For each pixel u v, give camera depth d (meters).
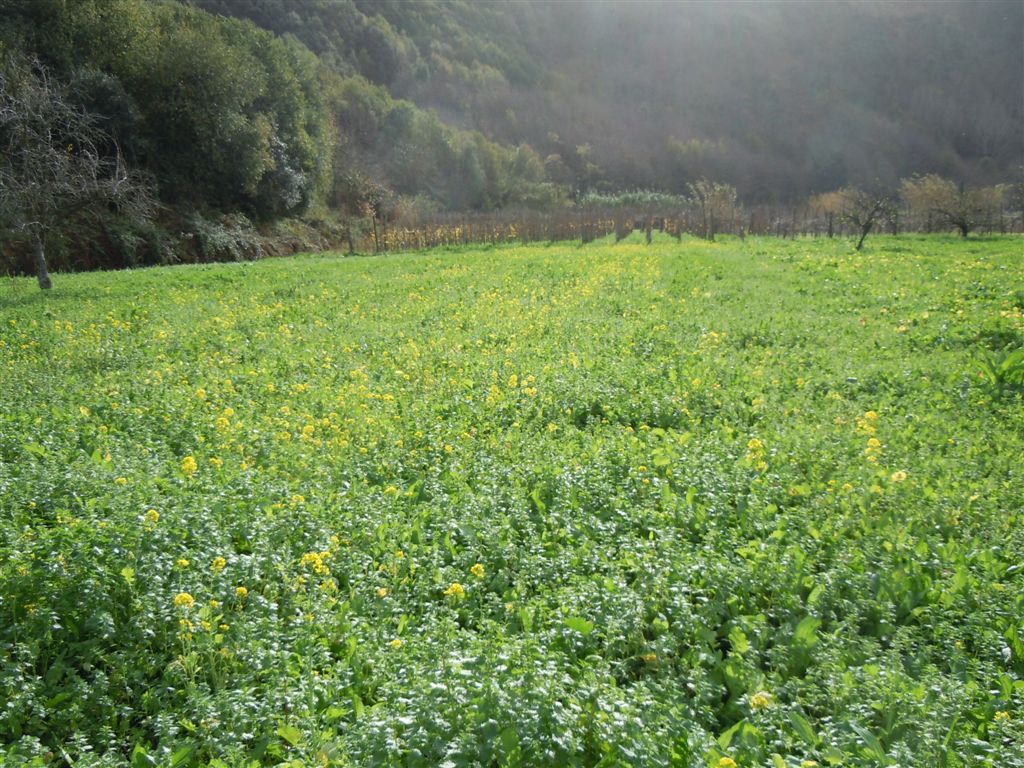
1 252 28.92
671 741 3.49
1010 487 6.21
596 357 11.05
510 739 3.37
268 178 47.50
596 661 4.18
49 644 4.30
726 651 4.53
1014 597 4.63
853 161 118.81
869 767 3.39
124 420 8.40
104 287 20.64
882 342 11.38
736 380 9.59
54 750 3.75
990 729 3.64
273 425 8.22
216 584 4.75
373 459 7.25
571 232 50.28
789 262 22.72
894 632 4.52
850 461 6.80
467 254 31.31
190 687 4.01
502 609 4.74
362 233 55.16
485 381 9.97
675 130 129.38
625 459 6.93
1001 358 9.57
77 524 5.01
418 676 3.88
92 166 21.80
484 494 6.25
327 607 4.71
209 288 20.52
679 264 22.61
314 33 92.38
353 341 12.86
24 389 9.62
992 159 114.88
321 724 3.79
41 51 36.97
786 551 5.29
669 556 5.15
